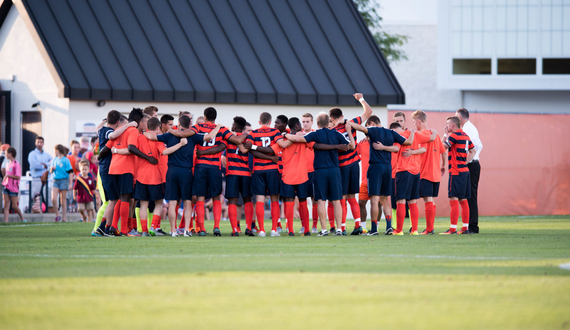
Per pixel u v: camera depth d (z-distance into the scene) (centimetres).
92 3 6494
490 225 4722
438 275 1795
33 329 1182
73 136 5944
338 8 7450
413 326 1195
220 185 3616
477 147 3734
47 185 5838
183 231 3934
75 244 2883
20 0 6247
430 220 3741
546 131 6575
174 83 6203
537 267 1972
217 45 6669
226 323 1220
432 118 6475
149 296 1489
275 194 3616
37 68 6450
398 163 3603
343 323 1219
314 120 6681
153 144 3606
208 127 3591
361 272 1853
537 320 1245
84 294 1518
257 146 3562
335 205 3588
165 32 6575
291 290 1559
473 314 1298
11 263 2106
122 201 3569
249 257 2270
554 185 6581
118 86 5975
